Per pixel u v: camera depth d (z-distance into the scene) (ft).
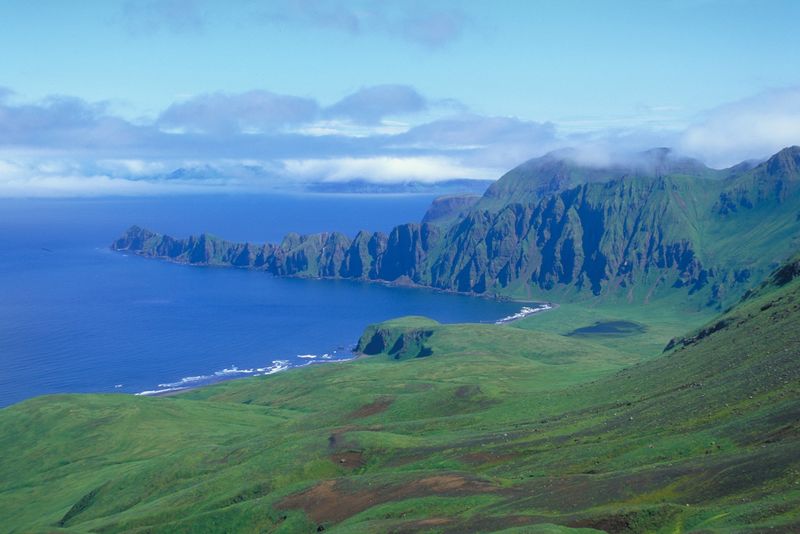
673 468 381.81
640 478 378.53
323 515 488.85
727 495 332.80
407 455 613.52
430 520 401.90
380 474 540.52
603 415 596.29
